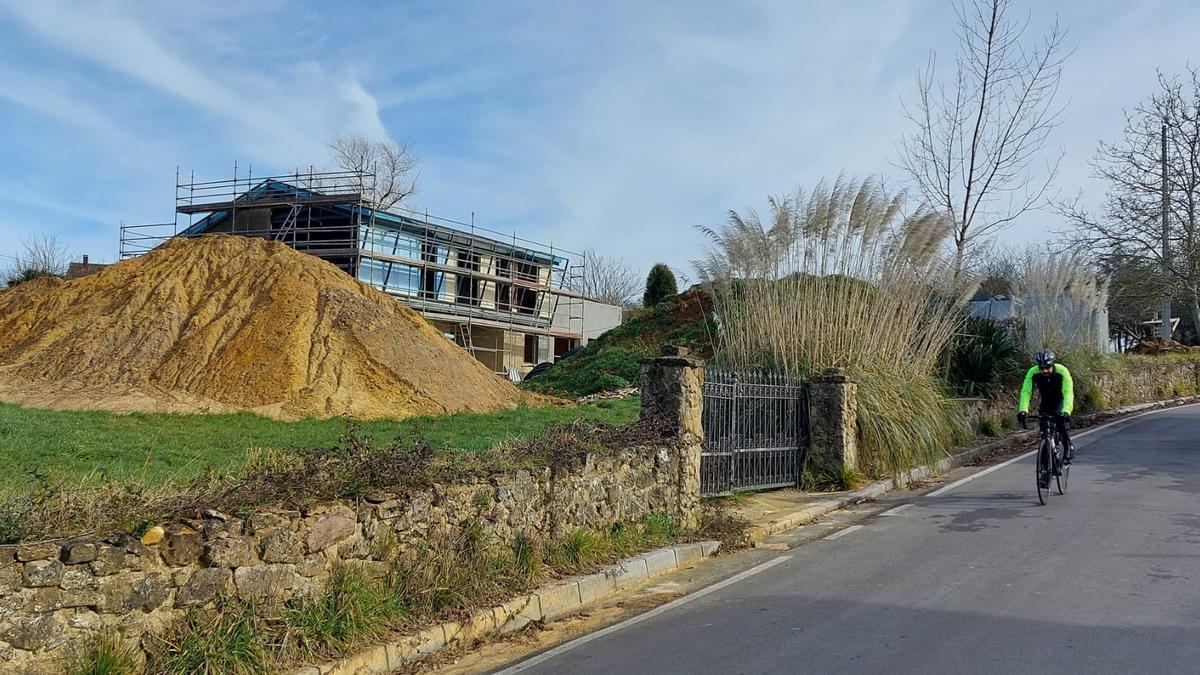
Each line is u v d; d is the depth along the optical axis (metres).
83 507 4.97
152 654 4.66
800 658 5.38
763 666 5.27
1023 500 10.91
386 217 38.88
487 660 5.81
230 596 5.09
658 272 50.25
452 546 6.59
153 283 23.45
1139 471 12.88
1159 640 5.42
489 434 15.30
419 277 40.78
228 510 5.29
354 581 5.77
